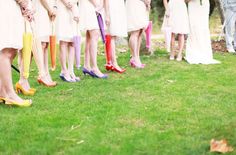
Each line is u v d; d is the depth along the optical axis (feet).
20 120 16.29
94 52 24.38
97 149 13.20
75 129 15.20
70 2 22.67
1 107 18.29
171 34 30.17
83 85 22.52
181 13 29.50
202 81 22.82
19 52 20.49
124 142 13.78
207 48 29.81
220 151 12.63
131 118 16.35
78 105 18.40
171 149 13.12
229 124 15.31
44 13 21.85
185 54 31.60
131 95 19.99
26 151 13.20
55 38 22.82
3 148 13.55
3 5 17.19
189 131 14.73
